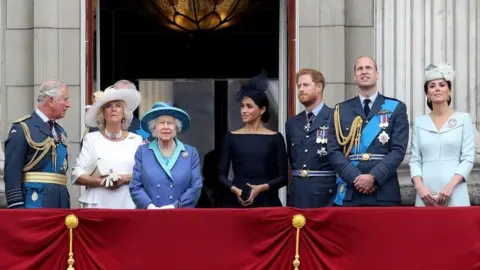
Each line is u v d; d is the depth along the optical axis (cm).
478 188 5419
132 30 6488
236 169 5075
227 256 4450
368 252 4459
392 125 4809
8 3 5641
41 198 4753
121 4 6462
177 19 6506
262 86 5125
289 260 4459
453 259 4453
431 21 5553
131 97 4850
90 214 4453
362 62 4856
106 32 6372
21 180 4738
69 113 5597
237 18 6512
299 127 5003
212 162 6444
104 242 4453
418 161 4850
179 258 4447
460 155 4800
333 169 4938
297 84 5044
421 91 5528
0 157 5491
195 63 6556
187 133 6488
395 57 5559
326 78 5616
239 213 4459
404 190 5391
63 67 5616
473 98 5534
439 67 4844
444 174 4775
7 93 5625
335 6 5622
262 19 6531
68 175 5528
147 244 4450
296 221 4447
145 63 6519
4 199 5416
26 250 4431
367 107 4866
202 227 4456
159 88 6544
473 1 5562
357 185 4716
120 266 4444
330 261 4459
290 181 5259
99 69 5975
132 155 4847
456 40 5550
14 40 5638
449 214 4466
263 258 4453
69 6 5631
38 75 5594
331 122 4878
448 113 4847
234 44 6538
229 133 5106
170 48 6612
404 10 5569
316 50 5634
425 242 4459
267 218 4456
